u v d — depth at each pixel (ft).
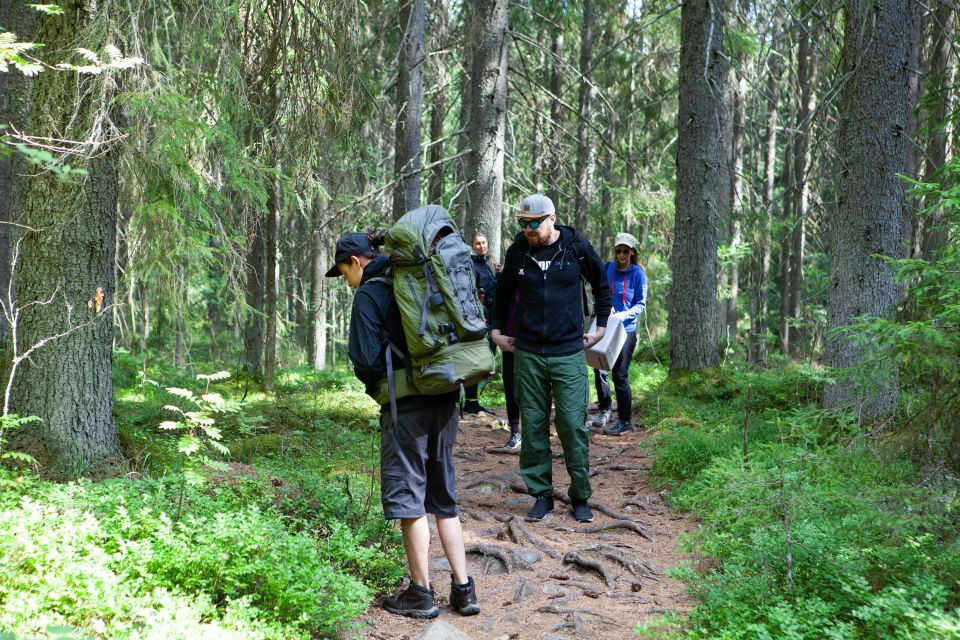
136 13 15.64
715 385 31.71
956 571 10.46
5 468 14.69
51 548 10.50
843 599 10.55
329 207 38.68
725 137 37.81
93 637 9.30
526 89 52.21
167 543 11.10
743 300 69.26
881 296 22.54
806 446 12.87
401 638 11.03
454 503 12.10
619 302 26.45
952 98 29.40
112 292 16.34
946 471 11.34
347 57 22.04
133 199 16.99
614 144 61.52
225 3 18.15
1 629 8.80
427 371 10.81
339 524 13.24
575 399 16.83
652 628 11.34
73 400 15.56
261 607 10.93
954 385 11.05
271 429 24.70
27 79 21.71
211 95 18.71
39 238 15.42
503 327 17.66
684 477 19.90
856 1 22.90
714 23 32.35
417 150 38.91
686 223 33.19
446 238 11.27
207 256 17.06
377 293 11.21
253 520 12.09
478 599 12.89
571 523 17.12
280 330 39.42
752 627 9.97
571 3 54.08
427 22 45.03
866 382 11.51
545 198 16.37
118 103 15.69
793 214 65.00
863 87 22.76
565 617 11.98
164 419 23.21
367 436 25.30
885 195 22.54
